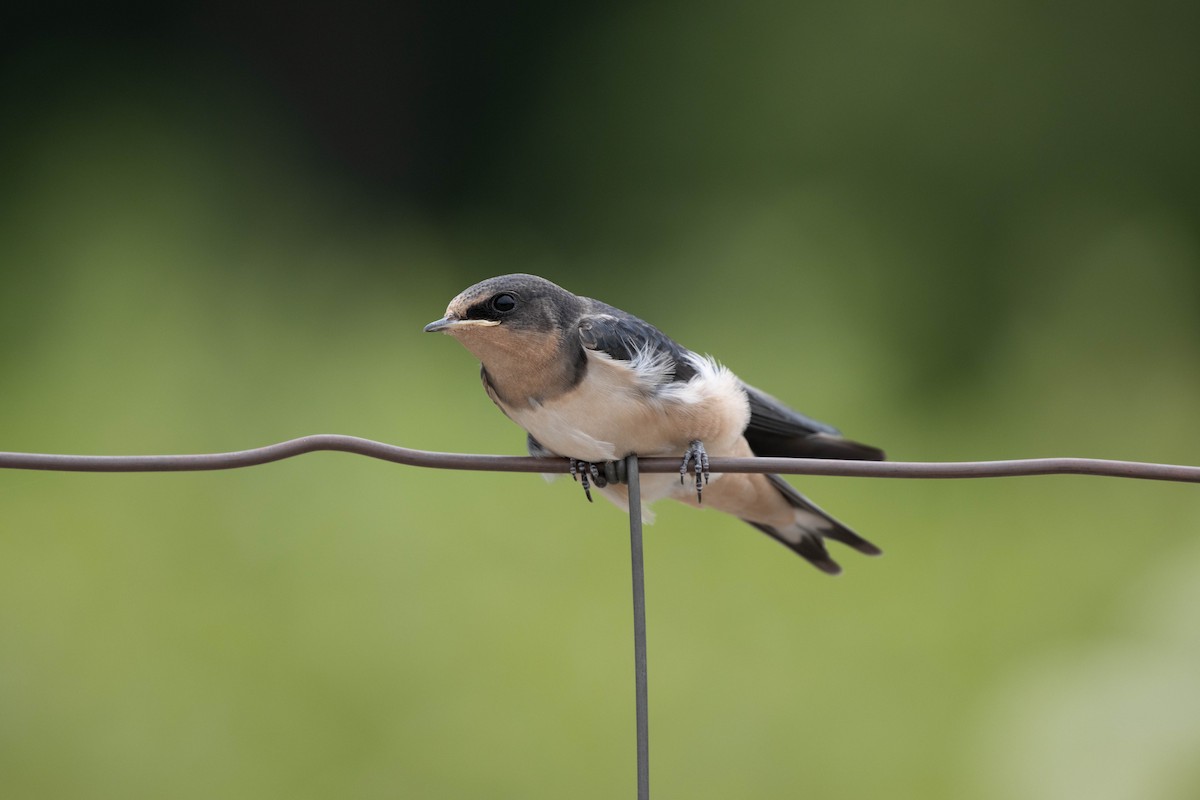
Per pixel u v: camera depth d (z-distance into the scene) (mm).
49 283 14906
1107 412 15227
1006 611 11547
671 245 17688
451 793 10078
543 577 11281
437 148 22703
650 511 7023
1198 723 9992
